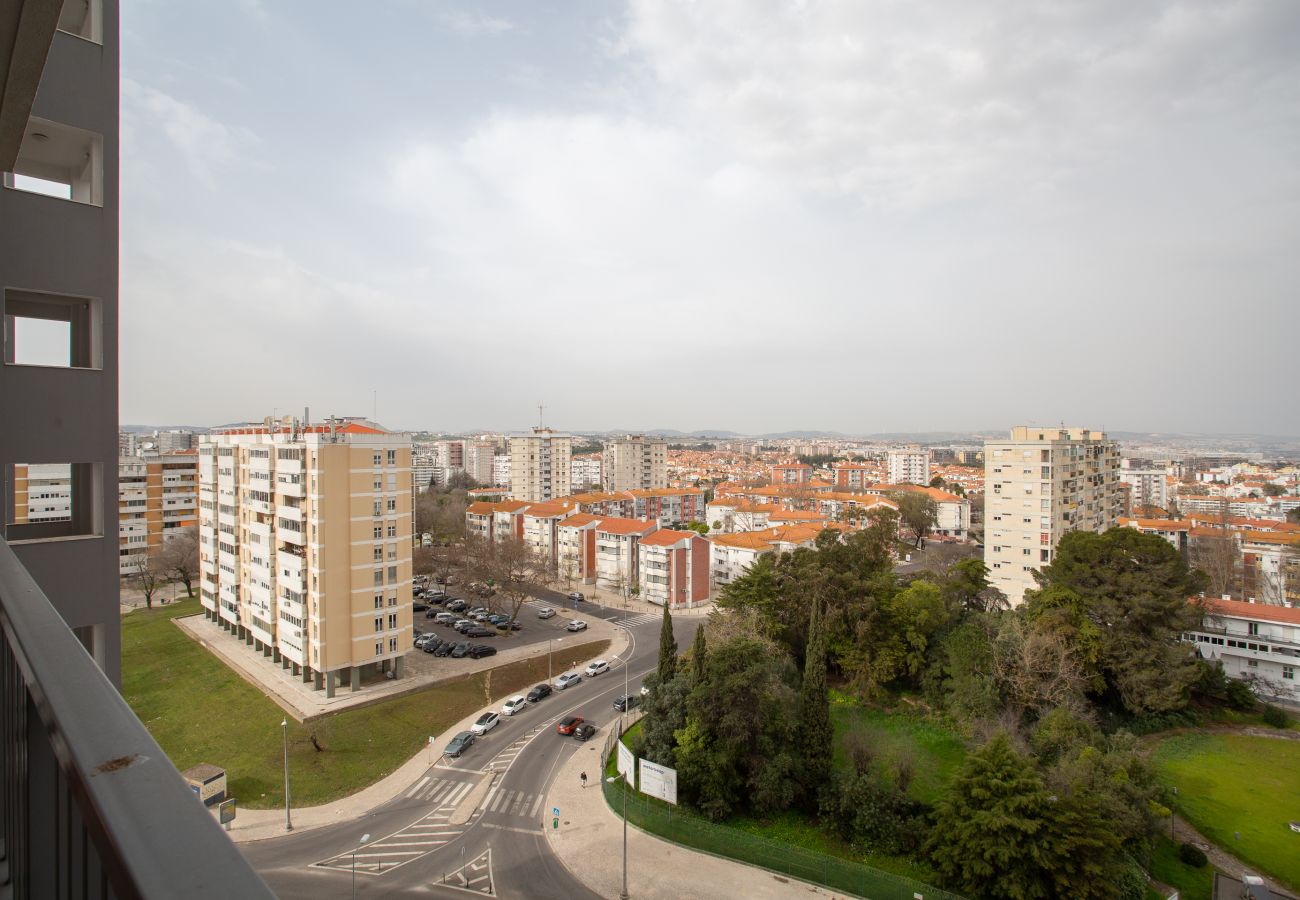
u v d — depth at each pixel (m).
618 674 60.81
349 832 37.25
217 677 56.28
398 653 55.69
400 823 38.16
